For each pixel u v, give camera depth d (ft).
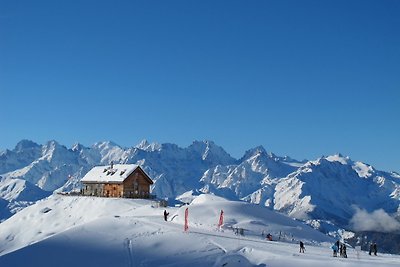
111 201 365.40
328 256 169.58
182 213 250.37
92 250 168.25
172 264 159.84
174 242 176.24
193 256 165.37
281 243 202.49
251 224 239.09
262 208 273.33
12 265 157.28
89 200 372.17
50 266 157.79
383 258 174.81
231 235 211.61
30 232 337.72
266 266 156.87
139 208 331.77
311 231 253.03
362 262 152.15
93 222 193.16
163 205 343.05
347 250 212.02
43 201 388.37
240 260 161.99
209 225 233.55
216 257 164.66
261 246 179.73
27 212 370.12
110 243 174.40
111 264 159.84
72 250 167.63
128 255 165.48
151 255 165.48
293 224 263.70
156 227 194.18
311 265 152.56
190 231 195.00
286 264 155.84
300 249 177.99
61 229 333.01
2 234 342.64
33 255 163.32
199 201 293.23
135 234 183.42
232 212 256.52
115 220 197.88
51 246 169.17
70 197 388.78
